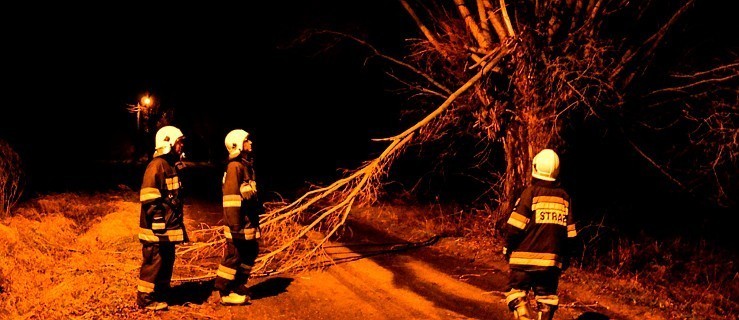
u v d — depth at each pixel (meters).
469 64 8.87
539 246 5.06
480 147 12.25
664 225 10.20
